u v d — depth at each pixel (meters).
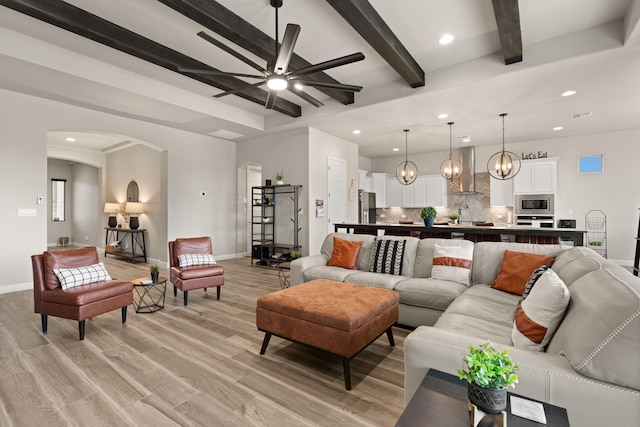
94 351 2.62
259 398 1.99
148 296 4.25
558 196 7.00
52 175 9.71
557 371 1.18
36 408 1.88
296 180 6.39
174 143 6.32
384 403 1.96
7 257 4.38
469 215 8.22
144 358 2.51
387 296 2.63
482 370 1.00
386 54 3.41
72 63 3.75
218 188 7.21
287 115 5.95
